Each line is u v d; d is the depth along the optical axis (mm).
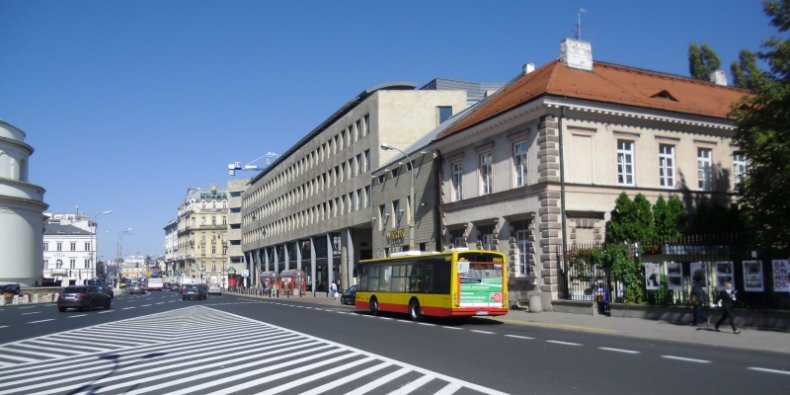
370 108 54906
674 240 24312
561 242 28203
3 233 71812
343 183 60812
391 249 47531
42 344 18422
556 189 28422
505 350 15078
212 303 49000
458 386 10273
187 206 160000
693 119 31797
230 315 31250
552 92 28375
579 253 26656
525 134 30094
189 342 18219
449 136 36188
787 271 18047
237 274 121750
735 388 9875
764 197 21531
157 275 180625
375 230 51688
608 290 24703
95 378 11898
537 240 28922
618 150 30297
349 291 43625
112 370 12883
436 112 54094
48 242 126188
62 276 124875
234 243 135375
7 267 71938
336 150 63719
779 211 21094
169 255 189250
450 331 20750
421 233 41406
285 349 15953
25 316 33688
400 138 53312
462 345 16359
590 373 11406
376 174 51656
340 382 10883
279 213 86688
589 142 29406
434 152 38969
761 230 21062
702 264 20750
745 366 12180
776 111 21406
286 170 83688
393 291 28203
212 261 152000
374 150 53531
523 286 29875
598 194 29281
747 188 22203
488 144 33156
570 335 18828
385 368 12430
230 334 20547
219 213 153750
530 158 29703
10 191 73312
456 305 23453
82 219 154000
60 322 28078
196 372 12344
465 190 35438
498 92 38562
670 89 35250
